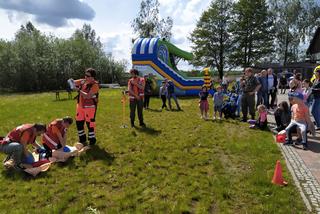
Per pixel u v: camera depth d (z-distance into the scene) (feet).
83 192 16.56
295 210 14.17
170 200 15.47
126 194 16.10
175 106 52.60
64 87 146.20
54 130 22.27
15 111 47.34
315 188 16.51
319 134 28.50
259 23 168.35
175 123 35.65
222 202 14.99
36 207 14.96
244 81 35.70
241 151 23.49
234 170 19.48
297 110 25.31
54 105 55.88
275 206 14.43
